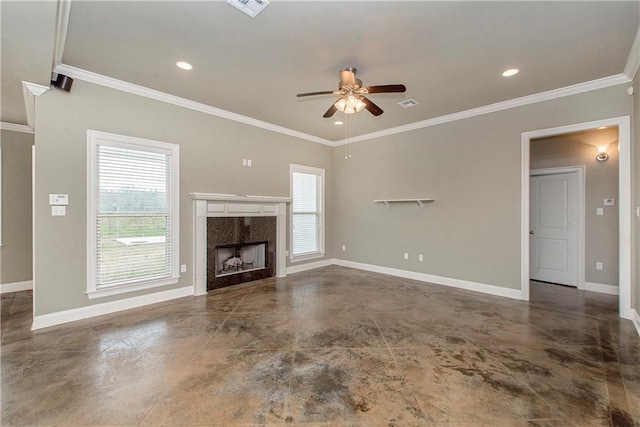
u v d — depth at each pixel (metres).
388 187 5.51
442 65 3.03
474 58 2.89
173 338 2.77
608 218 4.27
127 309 3.56
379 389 1.99
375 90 2.79
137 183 3.66
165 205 3.91
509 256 4.10
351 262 6.16
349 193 6.17
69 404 1.83
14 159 4.36
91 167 3.28
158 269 3.85
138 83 3.48
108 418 1.72
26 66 2.62
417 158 5.09
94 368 2.24
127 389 1.99
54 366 2.27
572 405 1.83
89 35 2.49
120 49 2.72
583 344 2.64
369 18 2.28
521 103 3.94
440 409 1.80
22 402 1.85
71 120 3.15
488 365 2.29
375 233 5.74
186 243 4.11
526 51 2.77
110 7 2.13
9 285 4.32
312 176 6.10
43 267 3.02
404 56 2.86
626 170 3.23
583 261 4.48
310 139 5.94
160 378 2.11
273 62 2.97
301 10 2.19
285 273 5.41
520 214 3.99
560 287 4.60
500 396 1.91
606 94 3.35
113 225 3.47
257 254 5.22
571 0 2.08
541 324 3.10
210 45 2.66
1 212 4.28
